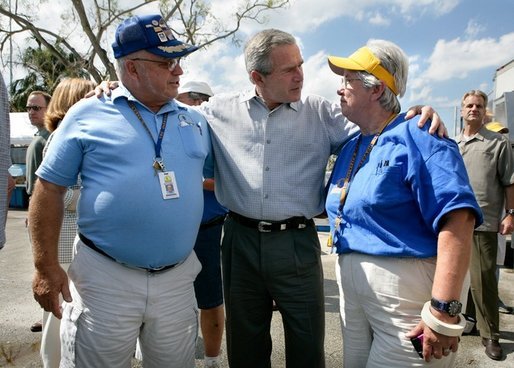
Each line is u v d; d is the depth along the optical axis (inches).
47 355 95.3
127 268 72.3
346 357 75.9
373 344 70.5
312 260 88.3
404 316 66.1
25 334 139.8
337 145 90.3
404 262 66.5
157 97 73.2
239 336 92.1
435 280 61.4
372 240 68.5
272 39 80.7
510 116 215.8
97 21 446.3
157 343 76.2
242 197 87.6
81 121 70.4
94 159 69.9
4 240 77.6
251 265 87.9
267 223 86.2
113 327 71.7
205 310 114.2
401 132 67.2
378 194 66.7
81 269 72.7
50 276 71.4
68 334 72.8
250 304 90.9
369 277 68.7
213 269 112.9
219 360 117.6
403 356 66.1
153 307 73.9
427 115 66.8
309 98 90.1
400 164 65.7
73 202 96.1
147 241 70.3
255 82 84.0
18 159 568.1
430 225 63.7
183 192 72.9
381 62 70.2
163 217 70.5
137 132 71.3
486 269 131.5
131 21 70.9
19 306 166.1
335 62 73.8
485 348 134.0
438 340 60.1
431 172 62.8
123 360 74.7
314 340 88.7
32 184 139.9
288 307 87.4
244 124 87.6
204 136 85.3
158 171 70.9
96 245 71.5
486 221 131.4
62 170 70.1
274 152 86.2
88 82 98.8
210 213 111.5
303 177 87.0
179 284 77.0
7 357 124.6
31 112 156.5
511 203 133.7
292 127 86.6
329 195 78.4
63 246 97.1
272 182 85.9
